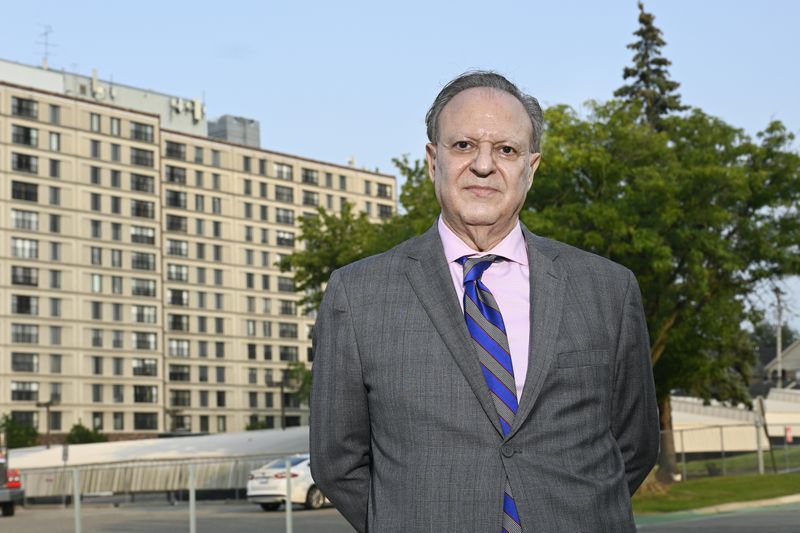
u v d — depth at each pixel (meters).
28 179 104.12
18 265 102.94
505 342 2.77
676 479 31.72
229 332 122.62
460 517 2.63
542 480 2.65
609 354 2.83
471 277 2.83
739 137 28.00
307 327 130.38
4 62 106.81
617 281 2.92
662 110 44.31
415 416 2.71
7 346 101.62
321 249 37.03
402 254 2.94
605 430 2.81
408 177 34.44
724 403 50.94
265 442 46.97
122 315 110.44
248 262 125.38
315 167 133.62
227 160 124.56
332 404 2.87
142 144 113.25
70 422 105.06
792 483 28.59
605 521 2.69
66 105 107.38
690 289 27.39
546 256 2.90
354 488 2.93
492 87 2.94
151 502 37.47
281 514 26.47
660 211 25.92
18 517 30.62
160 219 114.50
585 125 27.12
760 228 27.67
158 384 112.81
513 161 2.89
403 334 2.79
